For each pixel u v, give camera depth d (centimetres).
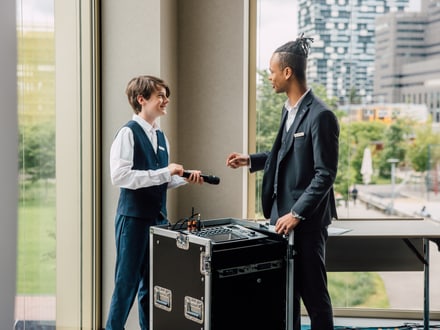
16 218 205
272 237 304
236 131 427
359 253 376
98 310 392
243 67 424
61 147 334
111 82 384
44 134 312
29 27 293
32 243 302
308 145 307
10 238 203
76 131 354
